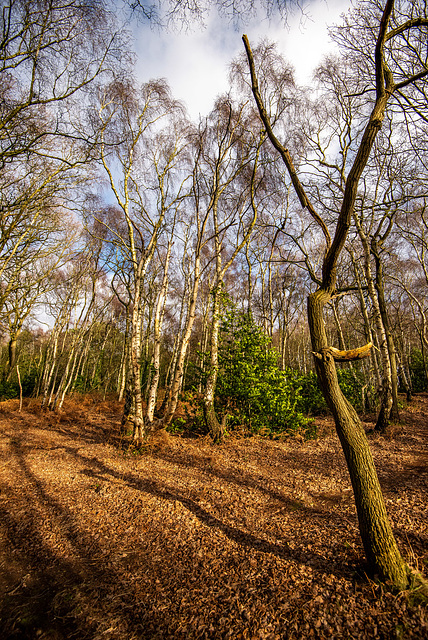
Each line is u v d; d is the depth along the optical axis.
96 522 5.04
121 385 24.77
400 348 25.62
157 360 12.52
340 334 15.48
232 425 10.70
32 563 4.07
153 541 4.46
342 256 17.34
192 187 11.09
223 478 6.67
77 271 19.73
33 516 5.25
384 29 3.02
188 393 10.73
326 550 3.79
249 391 10.04
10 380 24.78
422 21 3.18
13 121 6.40
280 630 2.74
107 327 27.06
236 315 10.91
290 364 27.55
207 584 3.49
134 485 6.41
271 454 8.41
